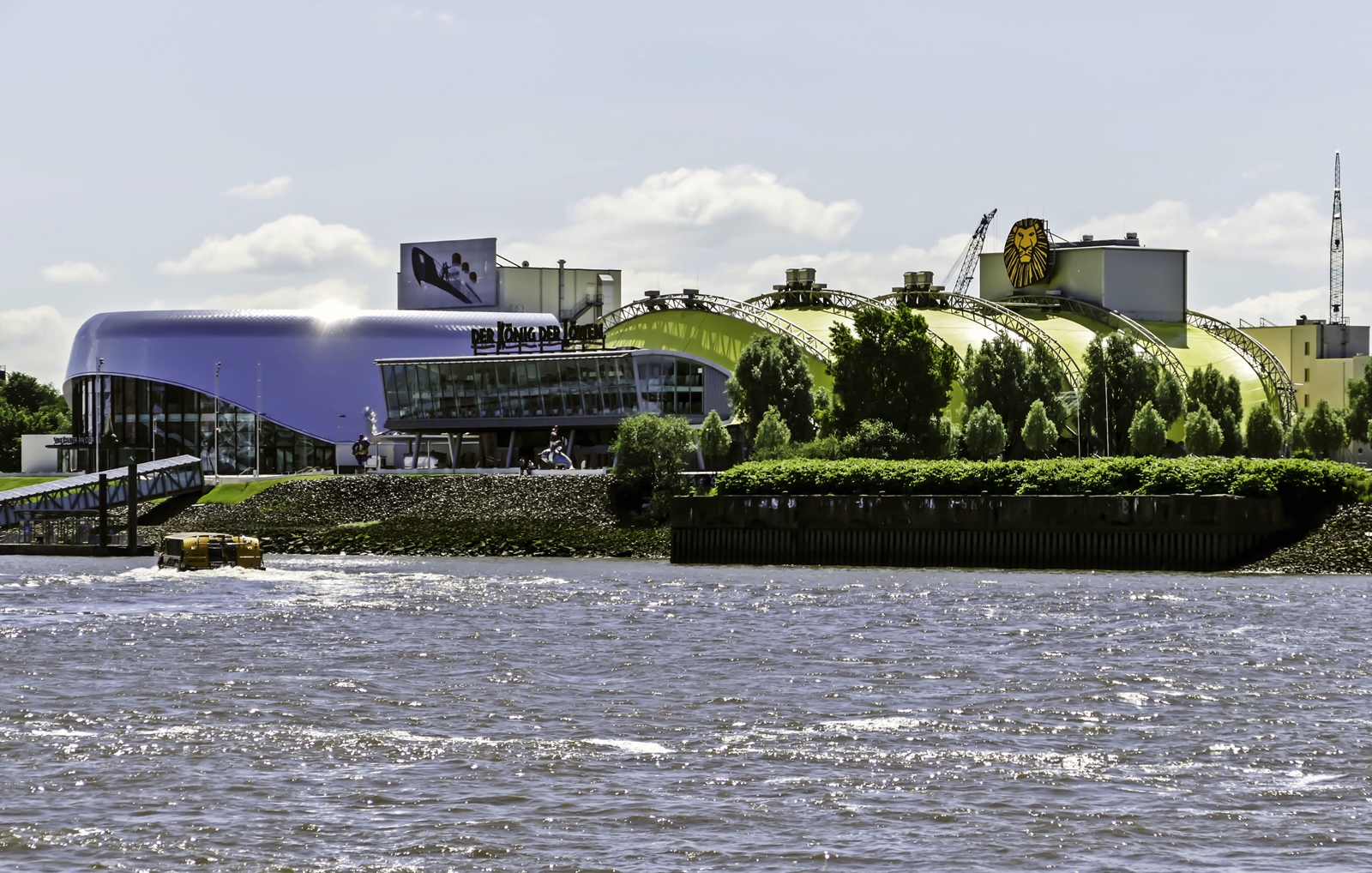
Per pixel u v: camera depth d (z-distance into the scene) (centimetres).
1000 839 8962
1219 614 19375
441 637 17438
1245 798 9800
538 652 16200
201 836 9031
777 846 8825
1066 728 11975
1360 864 8506
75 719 12344
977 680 14250
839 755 11038
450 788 10094
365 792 9988
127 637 17512
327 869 8469
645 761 10869
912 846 8825
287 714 12575
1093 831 9100
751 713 12588
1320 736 11625
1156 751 11131
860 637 17312
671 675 14600
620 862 8569
